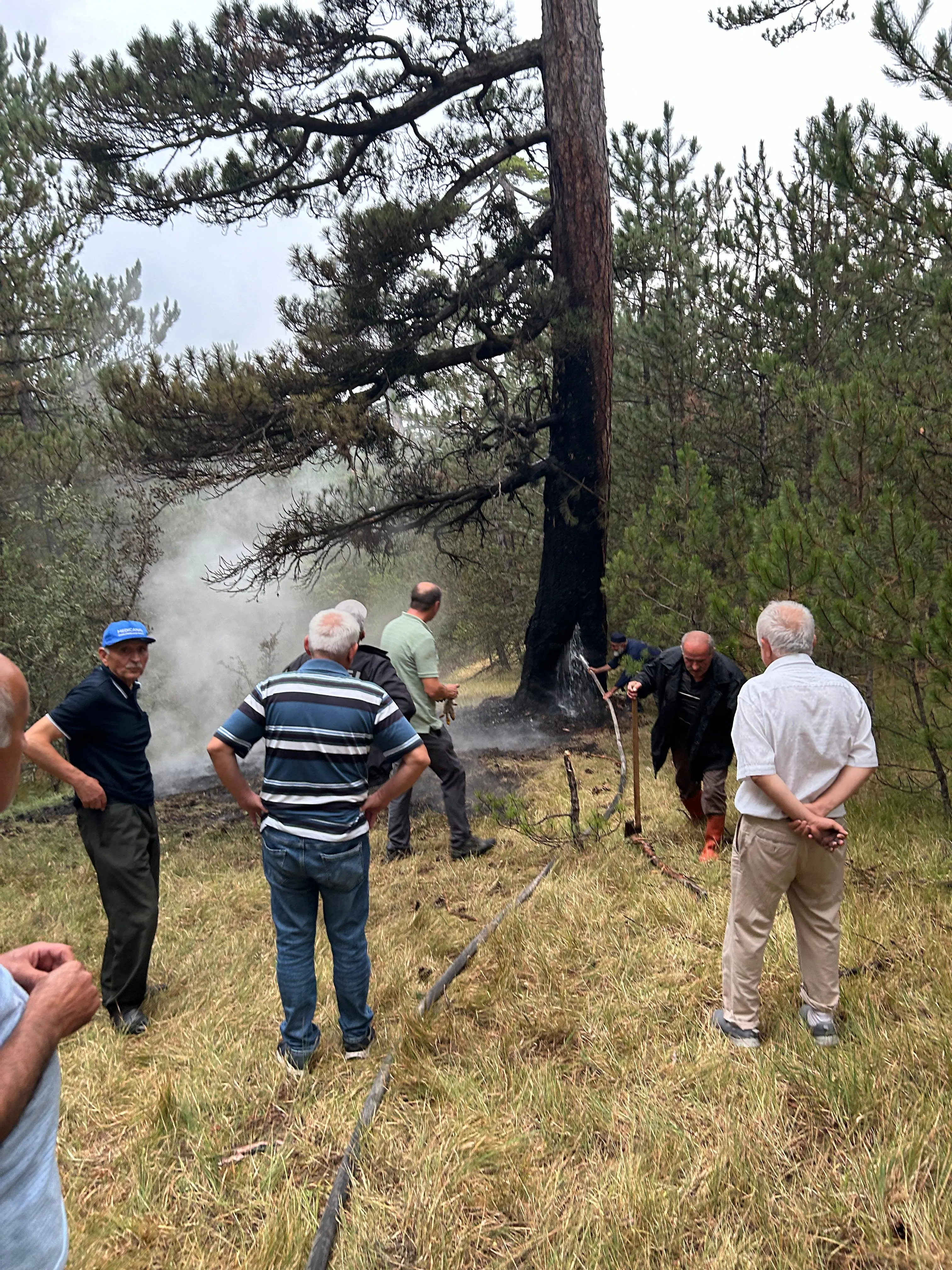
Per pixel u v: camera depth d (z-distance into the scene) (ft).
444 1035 11.25
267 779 10.62
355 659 16.47
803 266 37.32
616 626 37.93
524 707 38.17
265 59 33.55
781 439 36.86
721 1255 7.23
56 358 51.31
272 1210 8.23
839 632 17.87
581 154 35.04
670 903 14.51
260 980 13.64
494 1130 9.21
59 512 38.22
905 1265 7.07
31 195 45.91
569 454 37.09
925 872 14.93
